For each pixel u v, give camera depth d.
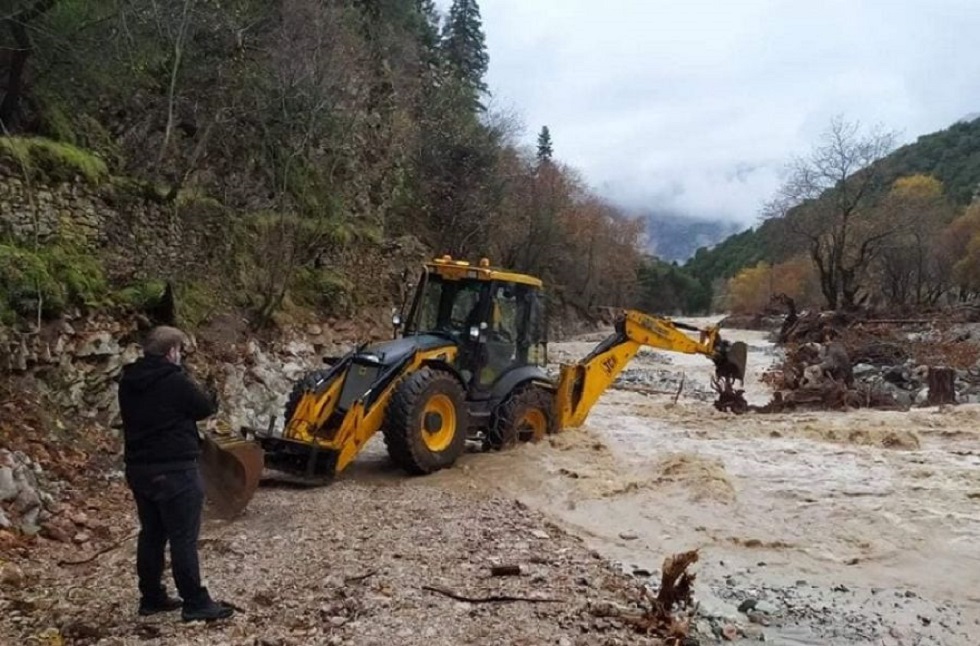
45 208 10.84
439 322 11.01
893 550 7.63
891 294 59.03
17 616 5.23
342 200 21.30
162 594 5.34
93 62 13.52
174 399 5.21
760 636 5.75
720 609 6.20
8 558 6.27
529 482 9.37
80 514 7.46
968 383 20.11
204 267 14.17
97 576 6.09
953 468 10.70
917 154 114.69
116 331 10.36
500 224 36.28
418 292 11.04
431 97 31.58
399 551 6.63
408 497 8.54
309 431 9.16
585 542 7.63
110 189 12.20
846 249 50.16
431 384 9.54
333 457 8.93
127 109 15.41
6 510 6.87
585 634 5.14
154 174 14.13
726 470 10.40
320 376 9.93
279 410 13.23
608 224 70.62
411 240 23.83
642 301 102.25
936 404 18.23
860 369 22.94
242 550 6.60
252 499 8.26
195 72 16.88
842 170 46.25
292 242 17.28
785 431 13.84
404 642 4.87
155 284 11.84
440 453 9.62
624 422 14.94
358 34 26.27
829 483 9.87
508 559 6.60
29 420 8.35
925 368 21.00
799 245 51.69
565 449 10.96
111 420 9.61
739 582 6.84
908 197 51.59
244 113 17.67
